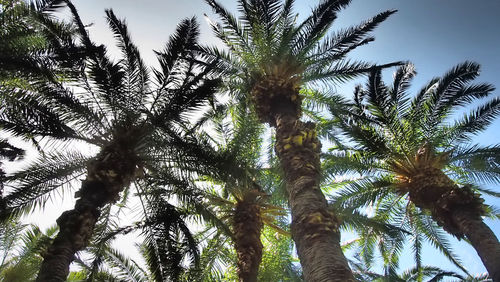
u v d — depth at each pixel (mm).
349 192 14258
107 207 12039
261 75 13156
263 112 12156
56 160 11266
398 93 14297
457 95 13898
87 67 10766
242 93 14617
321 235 7641
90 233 9297
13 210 10555
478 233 11391
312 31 13742
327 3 13570
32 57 10227
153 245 11398
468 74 13531
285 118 11336
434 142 14102
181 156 11352
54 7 11938
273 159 14789
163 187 11906
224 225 12125
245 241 12242
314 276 6930
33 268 13453
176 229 11531
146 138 11023
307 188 8875
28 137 11289
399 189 14148
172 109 11133
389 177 14391
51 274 8094
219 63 13734
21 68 10016
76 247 8773
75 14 10875
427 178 13164
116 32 11859
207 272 13398
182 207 12086
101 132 11328
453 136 14414
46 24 11164
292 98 12094
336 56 13695
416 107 14453
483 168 13938
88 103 11172
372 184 14266
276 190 13836
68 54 10484
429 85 14711
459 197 12234
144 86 11672
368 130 13883
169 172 11734
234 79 14695
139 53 11867
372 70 13523
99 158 10445
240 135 12875
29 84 11250
